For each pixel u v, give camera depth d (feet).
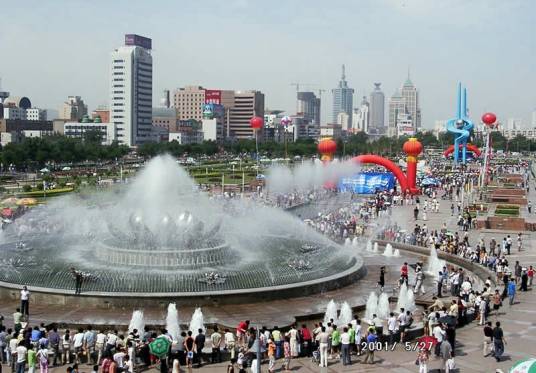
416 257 247.91
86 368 120.57
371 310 160.04
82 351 124.57
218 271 175.73
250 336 124.16
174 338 132.36
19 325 127.85
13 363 118.11
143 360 122.01
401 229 309.42
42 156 653.71
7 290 163.43
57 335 123.44
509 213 380.17
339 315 154.30
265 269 182.70
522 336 142.51
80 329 126.82
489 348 130.72
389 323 136.46
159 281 165.68
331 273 190.80
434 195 445.78
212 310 155.63
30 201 356.38
